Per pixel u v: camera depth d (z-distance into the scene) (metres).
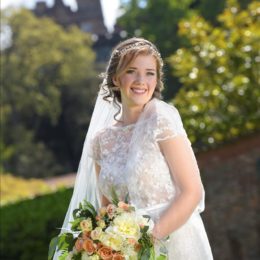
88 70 62.75
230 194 18.48
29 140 60.28
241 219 18.42
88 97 62.16
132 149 5.67
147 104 5.79
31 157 60.16
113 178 5.75
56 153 63.78
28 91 59.69
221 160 18.53
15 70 59.56
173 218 5.38
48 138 63.41
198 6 55.44
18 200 20.97
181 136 5.62
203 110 21.66
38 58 60.16
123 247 5.36
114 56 5.78
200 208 5.66
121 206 5.43
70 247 5.59
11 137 59.62
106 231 5.36
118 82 5.74
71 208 6.27
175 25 55.41
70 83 61.81
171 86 51.38
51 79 61.09
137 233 5.34
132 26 57.19
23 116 60.97
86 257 5.45
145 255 5.36
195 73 22.42
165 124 5.60
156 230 5.36
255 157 18.33
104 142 5.94
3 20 60.31
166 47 55.03
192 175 5.51
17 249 17.89
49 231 17.81
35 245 17.80
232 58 22.33
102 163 5.91
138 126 5.70
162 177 5.59
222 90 21.75
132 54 5.64
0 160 56.94
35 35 60.56
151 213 5.53
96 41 80.94
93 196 6.20
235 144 18.44
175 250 5.70
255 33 22.41
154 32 55.59
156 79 5.75
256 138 18.31
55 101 60.22
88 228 5.48
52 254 5.62
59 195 19.22
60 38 61.75
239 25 23.23
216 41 23.05
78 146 63.31
